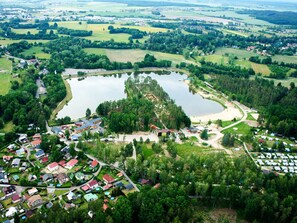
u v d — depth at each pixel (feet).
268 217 653.71
